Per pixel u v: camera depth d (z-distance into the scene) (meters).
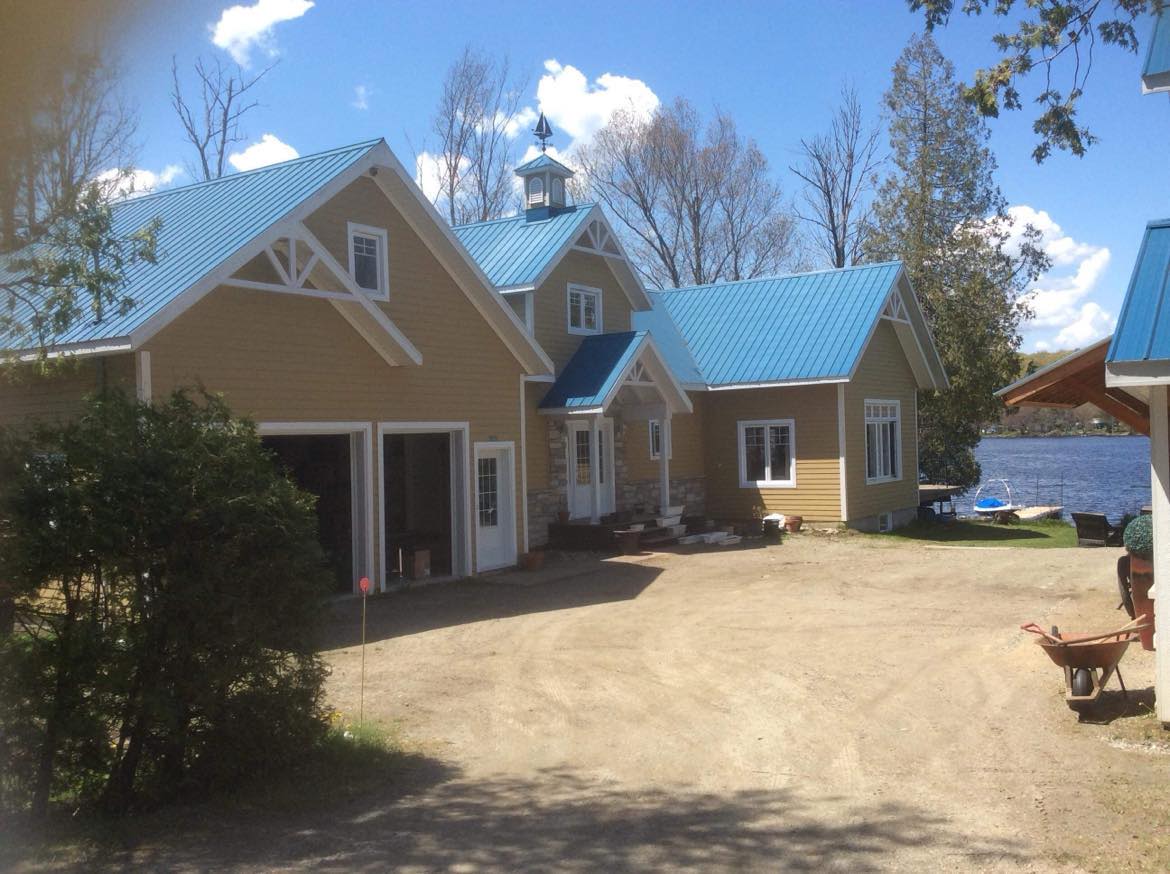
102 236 9.15
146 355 11.64
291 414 13.58
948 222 32.66
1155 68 8.84
